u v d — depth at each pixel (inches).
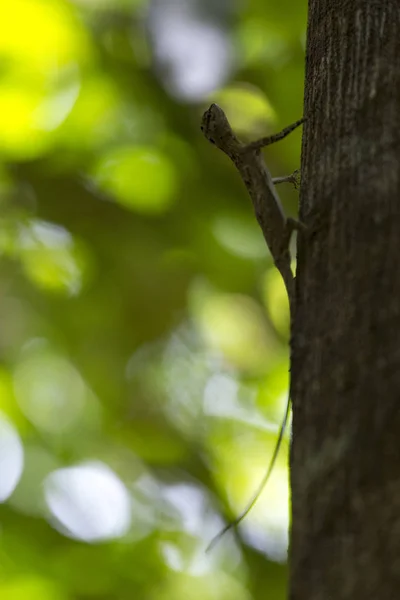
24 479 532.1
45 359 547.8
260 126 428.5
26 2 406.6
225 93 434.3
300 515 143.4
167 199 470.6
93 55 435.8
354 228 156.6
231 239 477.1
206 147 458.6
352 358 146.4
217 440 541.0
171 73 440.1
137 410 510.0
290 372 158.1
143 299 474.6
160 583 500.7
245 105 434.6
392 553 130.8
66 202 468.8
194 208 471.2
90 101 448.1
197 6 431.5
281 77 421.7
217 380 541.0
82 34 424.5
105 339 493.7
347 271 154.1
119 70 441.4
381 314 146.8
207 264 478.9
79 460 552.7
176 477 532.1
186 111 451.8
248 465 547.5
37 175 464.8
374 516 134.3
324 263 158.7
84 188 469.4
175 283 475.8
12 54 426.9
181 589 517.7
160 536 513.7
